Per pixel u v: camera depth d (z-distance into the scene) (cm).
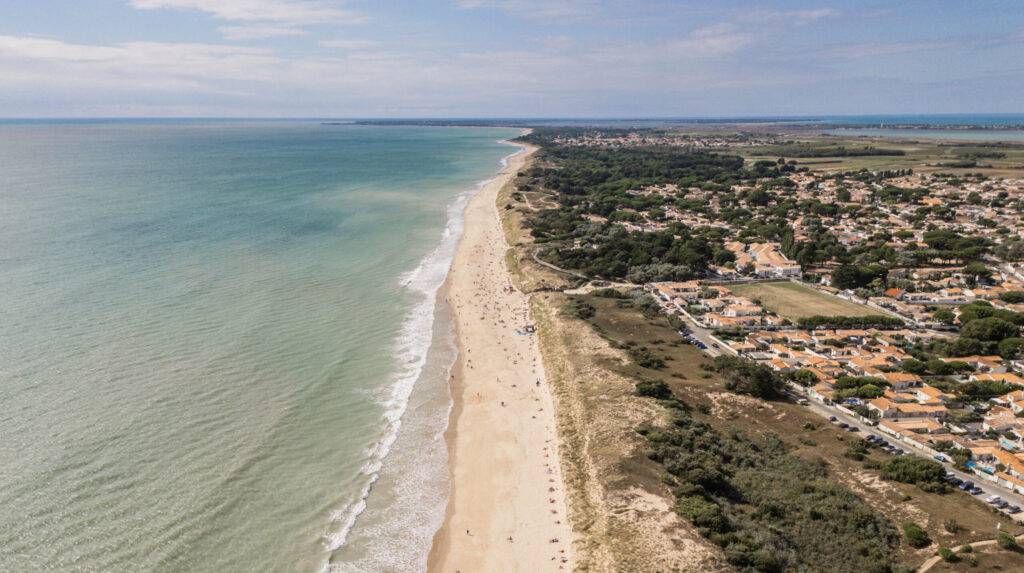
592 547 5353
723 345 10200
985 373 8912
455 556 5391
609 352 9325
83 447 6334
